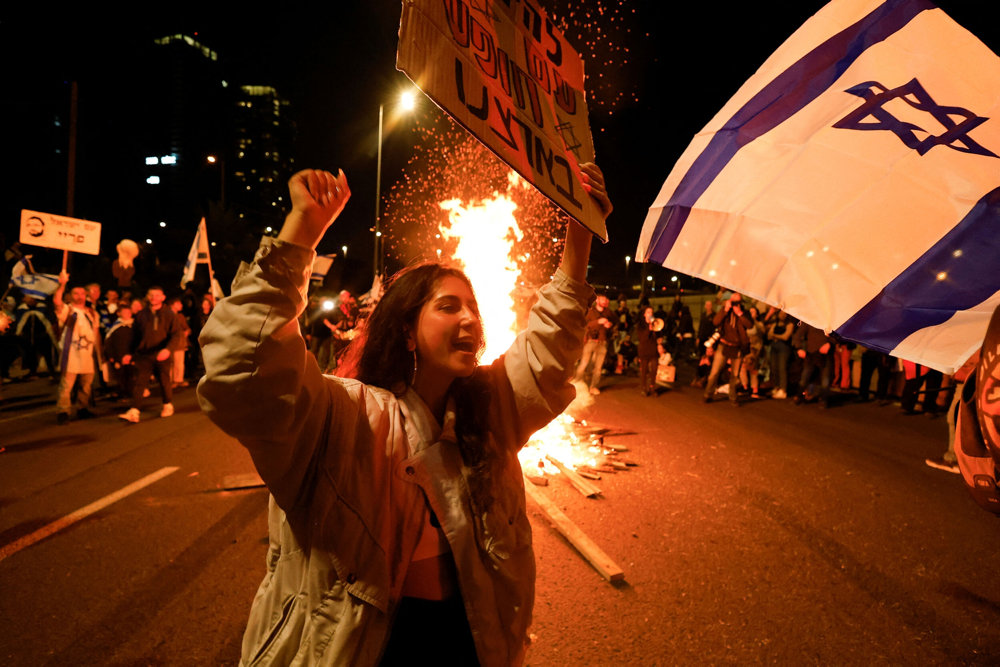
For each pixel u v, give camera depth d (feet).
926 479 19.25
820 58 7.60
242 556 13.28
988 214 6.26
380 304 5.06
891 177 6.71
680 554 13.61
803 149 7.20
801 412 31.53
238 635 10.30
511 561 4.74
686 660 9.78
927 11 7.24
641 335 37.83
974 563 13.19
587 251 5.41
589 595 11.81
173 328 28.89
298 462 4.23
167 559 13.12
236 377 3.71
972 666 9.68
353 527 4.28
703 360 36.99
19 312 38.75
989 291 6.15
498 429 5.24
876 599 11.66
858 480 19.08
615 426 27.48
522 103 4.87
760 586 12.15
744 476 19.51
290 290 3.84
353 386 4.73
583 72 5.92
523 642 4.77
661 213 8.09
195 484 18.17
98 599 11.43
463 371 4.86
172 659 9.64
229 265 108.06
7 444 23.32
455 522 4.56
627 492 17.90
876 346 6.41
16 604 11.23
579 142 5.53
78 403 28.35
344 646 4.13
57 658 9.63
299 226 3.89
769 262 6.90
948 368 6.22
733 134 7.72
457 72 4.22
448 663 4.47
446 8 4.28
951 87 6.87
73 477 18.89
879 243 6.55
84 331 27.71
